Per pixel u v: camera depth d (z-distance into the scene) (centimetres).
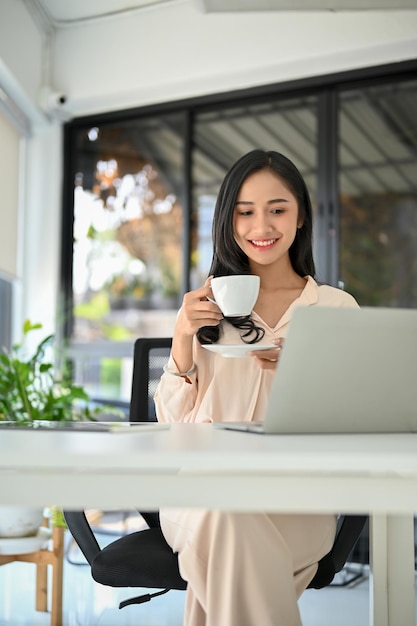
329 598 292
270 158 157
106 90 424
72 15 422
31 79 412
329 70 385
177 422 142
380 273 382
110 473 82
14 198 425
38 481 83
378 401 109
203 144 426
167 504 82
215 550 112
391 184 381
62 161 453
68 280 452
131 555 139
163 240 435
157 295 436
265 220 153
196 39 405
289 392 104
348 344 103
